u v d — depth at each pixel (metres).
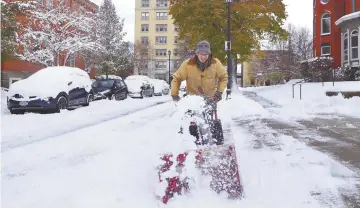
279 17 25.83
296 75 49.56
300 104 15.51
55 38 25.61
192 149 4.01
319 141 7.39
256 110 13.52
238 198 3.84
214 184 3.90
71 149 7.04
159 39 88.62
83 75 16.84
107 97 21.25
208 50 4.49
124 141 7.78
